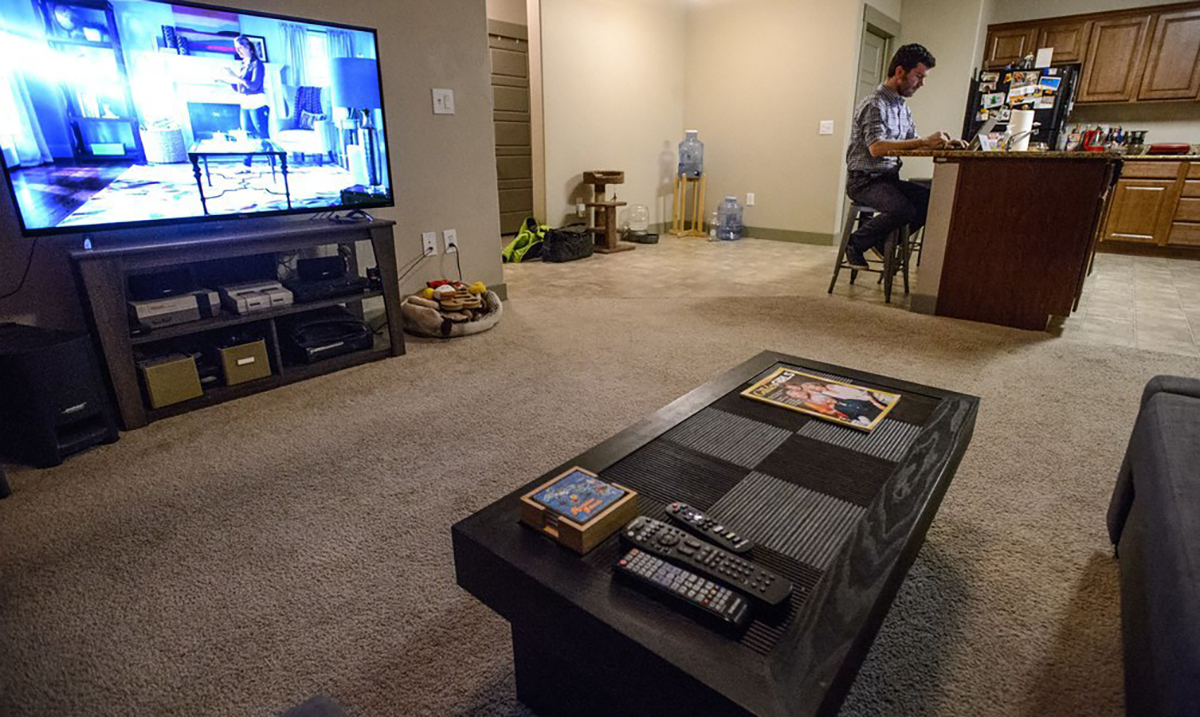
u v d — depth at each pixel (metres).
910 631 1.17
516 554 0.88
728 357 2.71
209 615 1.23
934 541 1.44
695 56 6.22
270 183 2.41
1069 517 1.53
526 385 2.41
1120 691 1.04
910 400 1.41
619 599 0.79
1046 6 5.56
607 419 2.11
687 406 1.39
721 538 0.90
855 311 3.44
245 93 2.28
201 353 2.34
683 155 6.17
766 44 5.70
